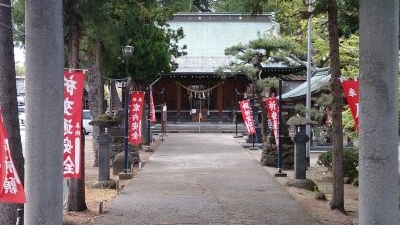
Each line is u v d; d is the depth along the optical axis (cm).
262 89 2647
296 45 2472
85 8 1030
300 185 1512
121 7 1552
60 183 464
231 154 2522
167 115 4700
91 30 1218
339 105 1172
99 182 1495
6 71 748
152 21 2452
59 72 463
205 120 4697
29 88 456
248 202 1255
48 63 455
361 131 474
